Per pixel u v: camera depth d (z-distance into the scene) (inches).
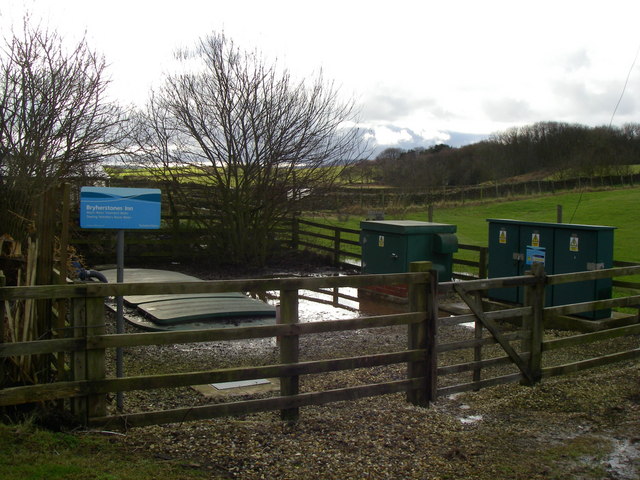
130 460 155.6
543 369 250.8
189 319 359.9
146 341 171.2
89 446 159.0
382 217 613.0
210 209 689.6
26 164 425.4
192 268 661.3
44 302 190.9
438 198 1347.2
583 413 215.0
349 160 715.4
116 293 168.1
